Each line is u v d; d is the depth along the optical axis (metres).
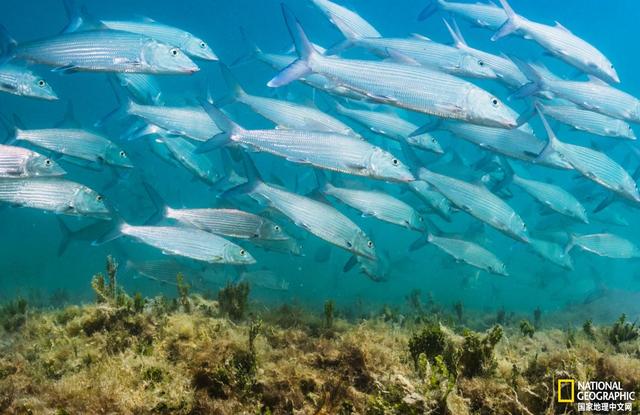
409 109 1.63
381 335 1.40
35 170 1.76
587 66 1.97
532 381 1.20
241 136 1.76
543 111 2.09
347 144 1.68
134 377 1.20
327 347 1.31
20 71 1.96
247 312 1.72
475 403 1.11
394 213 2.12
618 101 1.95
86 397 1.10
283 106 2.06
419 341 1.27
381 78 1.62
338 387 1.17
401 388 1.05
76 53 1.74
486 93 1.58
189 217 1.92
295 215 1.80
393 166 1.68
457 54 1.92
